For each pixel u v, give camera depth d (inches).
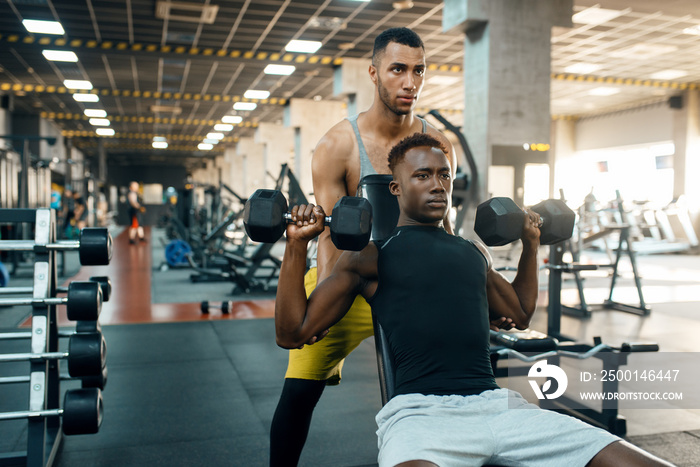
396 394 44.6
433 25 345.4
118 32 362.0
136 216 562.3
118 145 967.6
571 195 685.9
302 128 581.3
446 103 611.2
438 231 49.6
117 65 438.9
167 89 531.8
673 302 226.5
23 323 183.8
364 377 129.6
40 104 599.8
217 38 376.2
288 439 62.9
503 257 281.3
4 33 362.3
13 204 385.4
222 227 313.0
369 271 48.3
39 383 72.6
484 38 285.9
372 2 306.5
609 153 639.1
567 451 40.3
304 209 43.8
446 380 43.6
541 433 41.2
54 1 304.7
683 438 92.1
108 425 99.0
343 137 63.6
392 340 46.0
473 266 47.8
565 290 263.3
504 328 54.0
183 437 93.7
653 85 505.7
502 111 285.7
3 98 542.9
